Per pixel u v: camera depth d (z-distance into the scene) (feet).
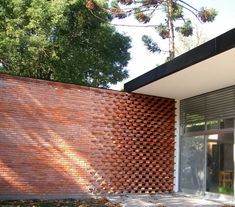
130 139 35.42
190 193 35.86
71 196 31.48
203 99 35.58
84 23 51.47
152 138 36.60
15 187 29.45
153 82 31.73
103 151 33.73
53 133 31.40
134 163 35.29
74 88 32.94
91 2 50.21
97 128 33.65
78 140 32.45
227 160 31.71
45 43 47.98
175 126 38.27
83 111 33.06
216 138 33.35
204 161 34.63
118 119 35.01
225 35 22.38
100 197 31.78
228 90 32.35
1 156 29.22
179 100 38.88
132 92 36.01
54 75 52.49
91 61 52.29
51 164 31.01
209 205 28.68
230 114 31.76
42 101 31.27
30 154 30.27
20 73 52.21
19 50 48.06
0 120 29.45
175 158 37.81
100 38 53.26
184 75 29.01
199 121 35.83
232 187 30.96
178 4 60.75
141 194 34.50
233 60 24.66
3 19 49.96
